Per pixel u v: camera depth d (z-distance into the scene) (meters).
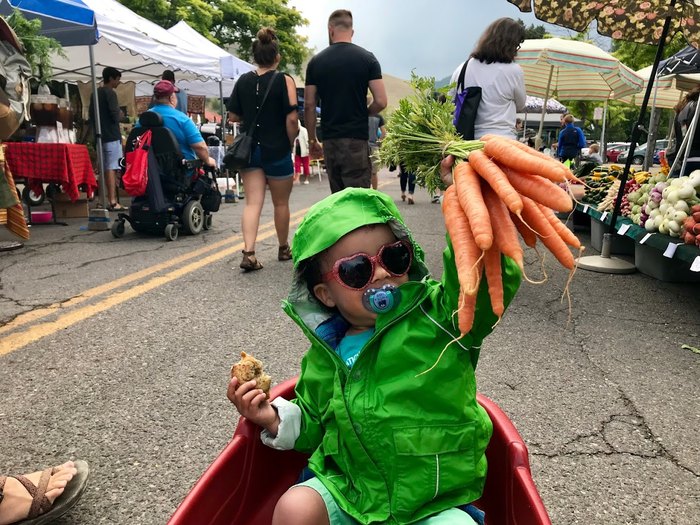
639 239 5.07
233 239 7.02
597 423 2.71
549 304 4.50
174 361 3.29
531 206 1.38
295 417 1.66
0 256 5.96
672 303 4.58
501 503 1.65
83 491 2.04
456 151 1.62
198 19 25.91
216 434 2.54
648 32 5.12
